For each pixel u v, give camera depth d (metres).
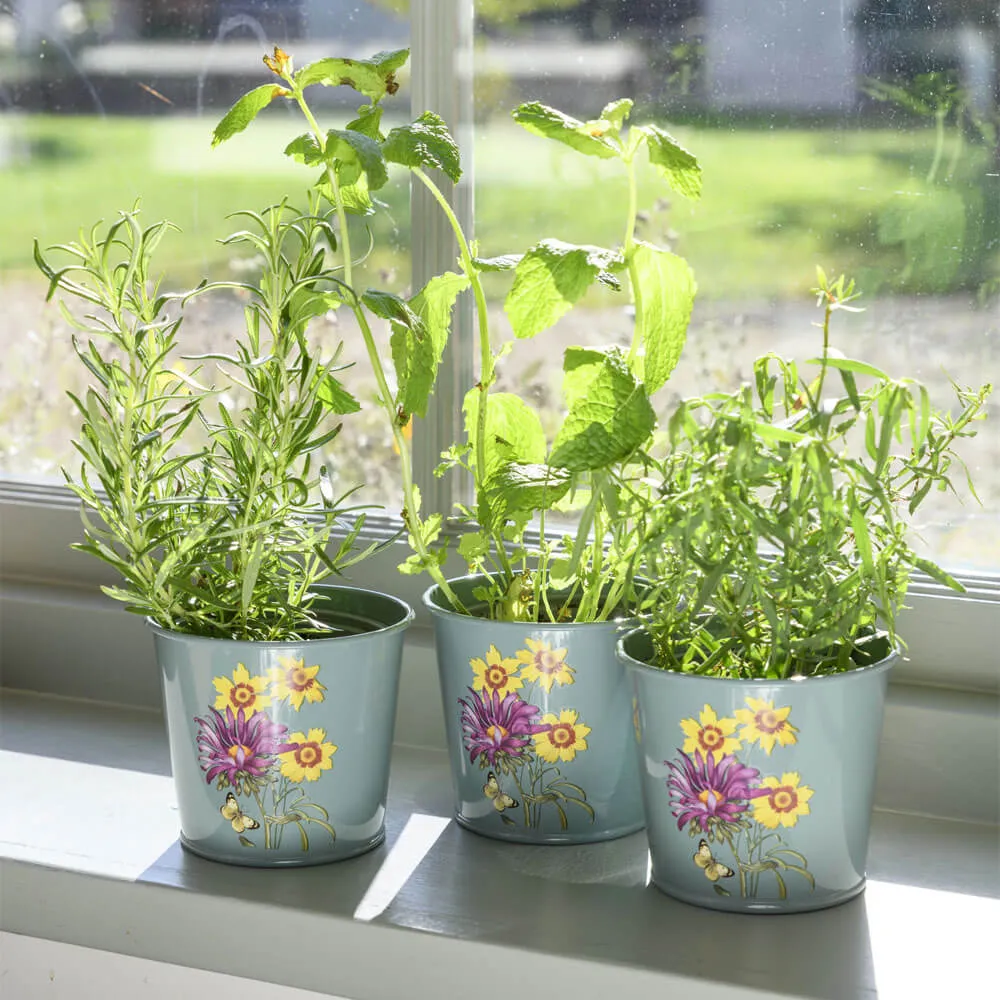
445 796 1.04
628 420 0.82
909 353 1.04
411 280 1.16
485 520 0.89
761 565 0.79
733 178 1.07
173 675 0.89
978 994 0.75
